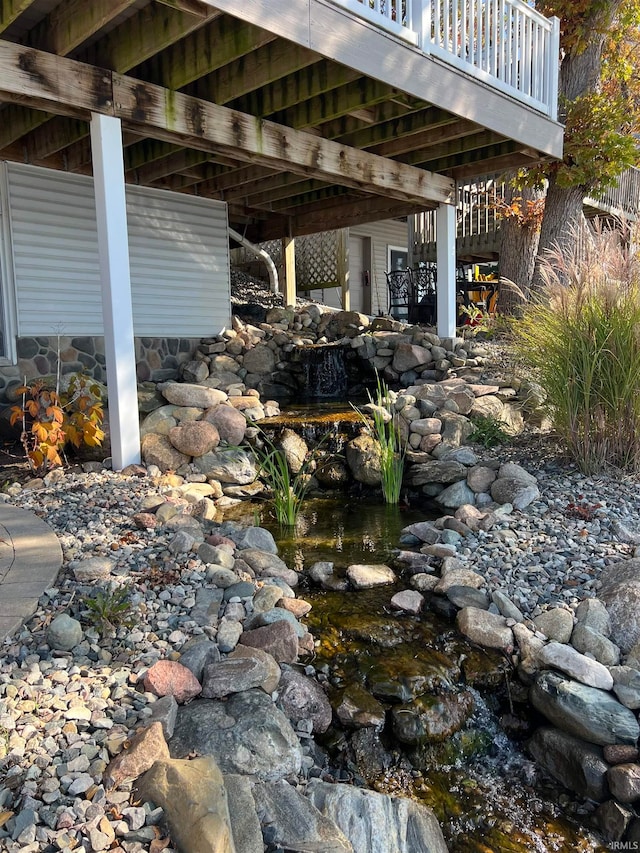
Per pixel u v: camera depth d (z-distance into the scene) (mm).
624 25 7750
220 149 5062
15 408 4430
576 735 2297
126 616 2480
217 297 7352
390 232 12586
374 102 4641
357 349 6805
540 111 5949
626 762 2154
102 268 4211
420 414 5152
